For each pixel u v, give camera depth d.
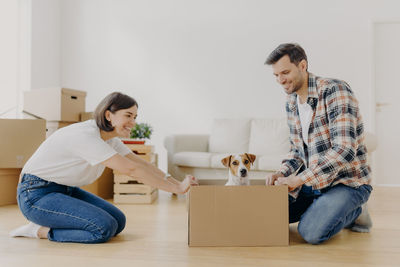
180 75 4.44
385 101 4.14
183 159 3.43
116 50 4.58
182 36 4.43
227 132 3.82
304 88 1.73
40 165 1.66
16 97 4.04
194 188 1.60
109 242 1.71
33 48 4.16
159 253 1.53
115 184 2.93
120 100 1.60
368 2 4.09
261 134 3.64
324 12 4.15
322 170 1.58
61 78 4.71
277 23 4.23
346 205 1.65
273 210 1.62
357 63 4.11
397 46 4.12
